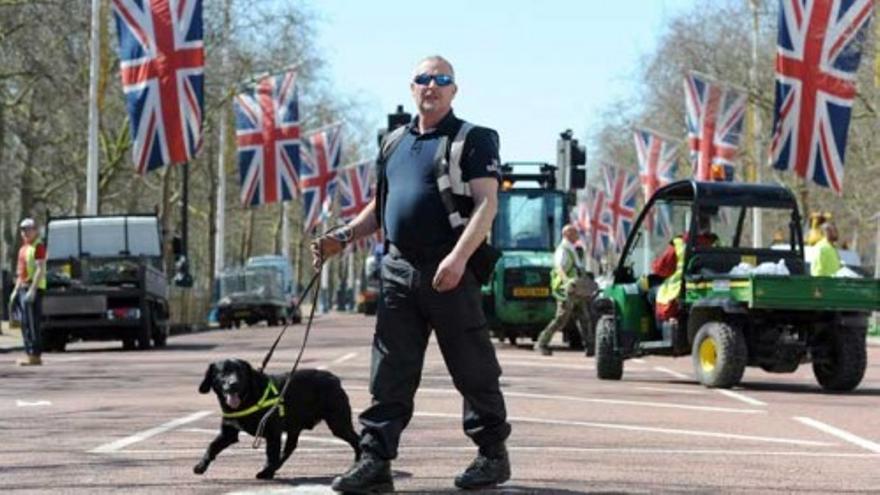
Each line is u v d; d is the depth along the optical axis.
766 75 59.75
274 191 56.56
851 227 69.50
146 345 34.97
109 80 59.84
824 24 37.31
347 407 10.12
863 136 57.78
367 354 29.80
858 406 17.28
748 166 63.56
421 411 15.95
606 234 84.50
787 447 12.82
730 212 21.33
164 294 37.47
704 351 20.19
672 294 20.89
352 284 128.38
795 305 19.61
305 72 67.75
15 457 11.87
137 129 38.41
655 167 66.12
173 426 14.23
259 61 66.25
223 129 78.88
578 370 24.11
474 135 9.21
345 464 11.09
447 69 9.30
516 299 33.69
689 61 64.50
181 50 38.41
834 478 10.72
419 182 9.23
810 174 37.91
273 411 9.90
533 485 9.95
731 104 50.59
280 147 56.56
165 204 67.75
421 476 10.42
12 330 51.84
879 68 47.41
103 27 48.19
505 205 35.09
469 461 11.37
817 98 37.66
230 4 64.38
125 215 37.69
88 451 12.16
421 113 9.33
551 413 15.94
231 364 9.80
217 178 86.19
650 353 21.33
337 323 65.06
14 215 81.69
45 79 47.78
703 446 12.80
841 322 19.80
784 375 23.61
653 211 21.81
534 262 33.84
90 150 48.03
